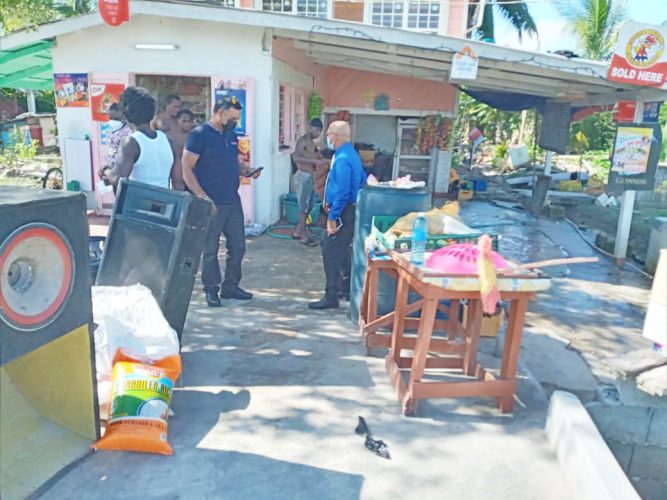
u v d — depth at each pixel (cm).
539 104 1134
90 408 274
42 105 2825
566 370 412
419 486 262
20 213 221
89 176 866
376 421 316
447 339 412
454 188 1336
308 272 627
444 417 324
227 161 466
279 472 266
